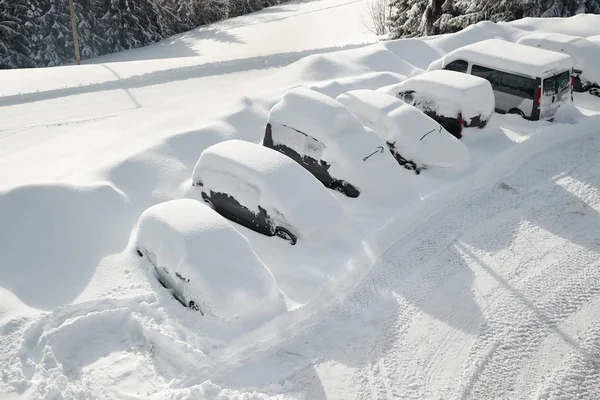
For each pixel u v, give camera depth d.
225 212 9.15
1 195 8.55
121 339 6.84
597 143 11.84
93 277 7.73
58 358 6.52
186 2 48.75
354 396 6.16
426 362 6.63
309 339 6.91
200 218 7.64
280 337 6.87
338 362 6.61
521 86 12.40
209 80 17.92
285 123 10.38
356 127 10.09
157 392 6.08
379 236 8.79
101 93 16.81
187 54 36.56
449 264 8.34
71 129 14.09
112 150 11.68
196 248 7.18
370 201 9.64
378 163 9.81
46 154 11.84
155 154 10.55
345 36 37.06
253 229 8.82
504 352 6.78
